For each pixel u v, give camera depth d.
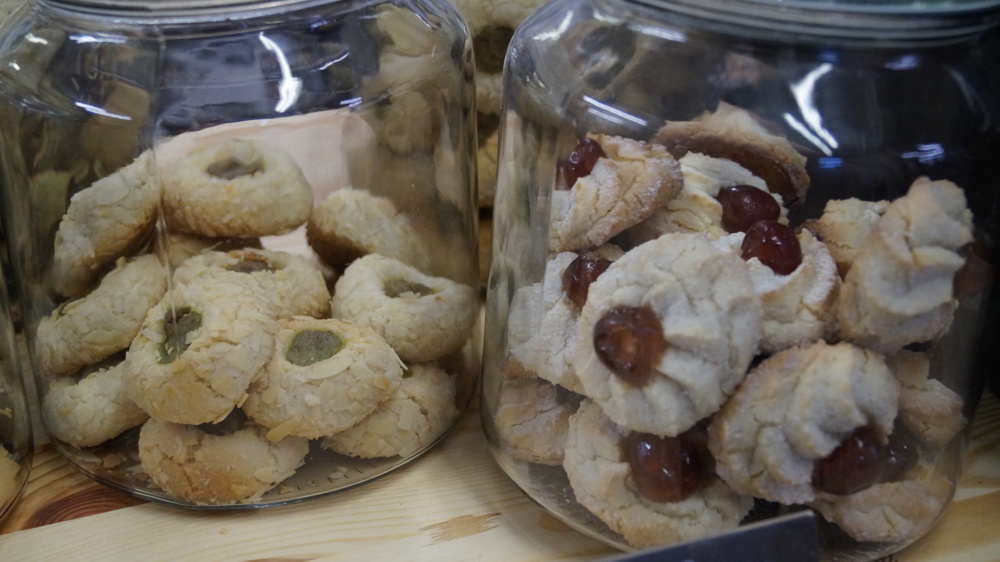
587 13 0.41
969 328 0.39
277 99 0.41
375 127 0.43
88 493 0.44
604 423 0.38
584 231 0.38
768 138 0.38
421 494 0.44
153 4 0.39
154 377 0.39
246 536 0.42
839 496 0.37
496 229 0.44
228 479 0.41
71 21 0.40
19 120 0.41
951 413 0.38
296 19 0.41
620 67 0.39
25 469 0.44
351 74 0.42
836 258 0.37
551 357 0.38
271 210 0.43
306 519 0.42
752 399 0.35
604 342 0.35
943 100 0.38
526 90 0.41
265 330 0.40
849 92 0.37
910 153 0.37
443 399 0.45
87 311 0.42
